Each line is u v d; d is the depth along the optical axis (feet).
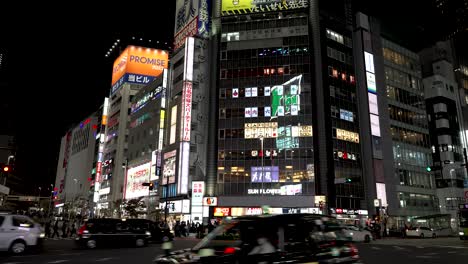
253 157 185.47
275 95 193.06
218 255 19.06
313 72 195.21
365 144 202.08
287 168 181.06
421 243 93.50
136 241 72.90
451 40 268.41
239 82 198.90
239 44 205.05
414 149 221.25
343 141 192.03
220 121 194.59
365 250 67.51
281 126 187.83
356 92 209.97
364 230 100.83
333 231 23.77
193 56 207.10
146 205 229.04
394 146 210.59
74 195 405.39
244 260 18.79
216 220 151.53
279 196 177.37
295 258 20.33
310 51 197.88
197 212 181.68
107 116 350.43
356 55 218.18
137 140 275.59
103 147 342.64
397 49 236.63
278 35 202.28
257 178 181.98
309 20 204.74
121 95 316.81
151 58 328.08
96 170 346.33
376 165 197.16
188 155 193.36
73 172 462.19
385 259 50.42
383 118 210.38
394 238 134.51
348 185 185.78
